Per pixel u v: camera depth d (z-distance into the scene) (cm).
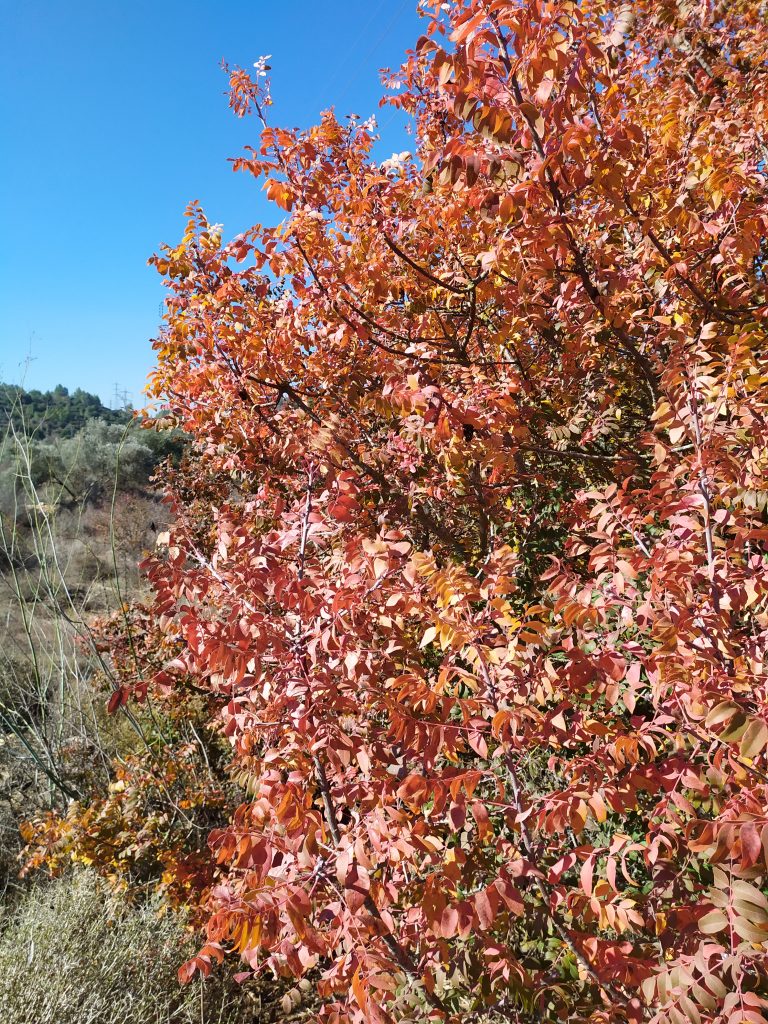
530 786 273
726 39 521
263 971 474
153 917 516
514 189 222
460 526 459
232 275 434
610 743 179
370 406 407
